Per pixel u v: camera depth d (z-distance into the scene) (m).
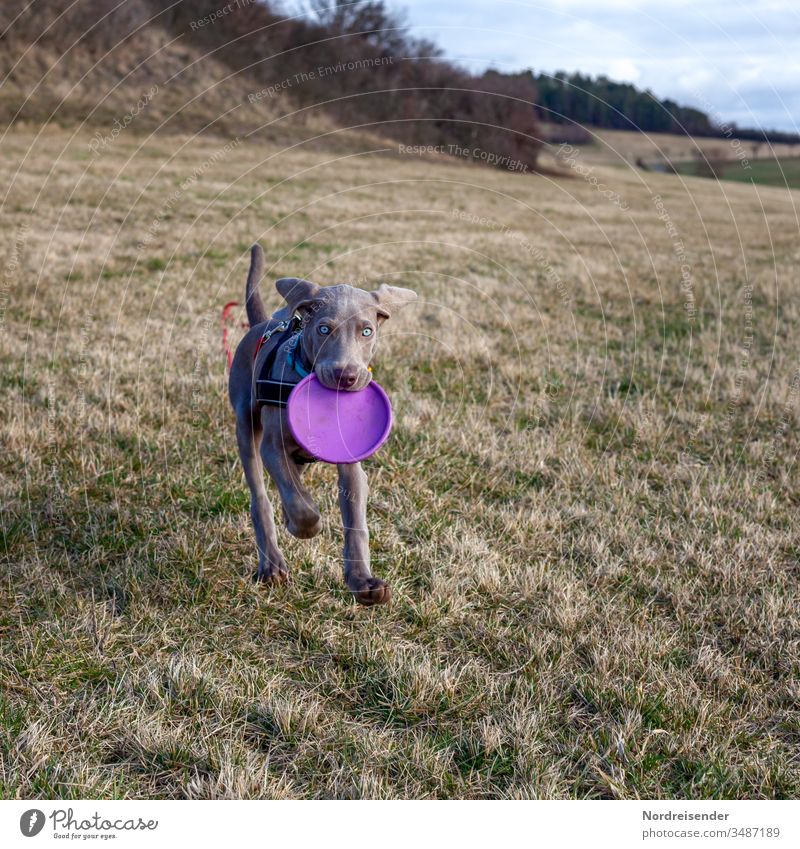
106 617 4.10
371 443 3.80
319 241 13.87
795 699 3.72
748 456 6.24
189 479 5.35
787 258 15.77
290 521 3.74
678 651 4.04
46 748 3.28
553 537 5.04
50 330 8.30
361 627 4.14
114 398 6.55
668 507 5.47
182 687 3.62
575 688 3.78
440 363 8.02
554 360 8.37
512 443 6.29
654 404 7.17
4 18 31.91
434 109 32.75
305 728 3.46
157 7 35.25
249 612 4.21
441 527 5.09
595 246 16.06
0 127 25.27
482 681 3.79
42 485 5.23
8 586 4.30
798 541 5.07
